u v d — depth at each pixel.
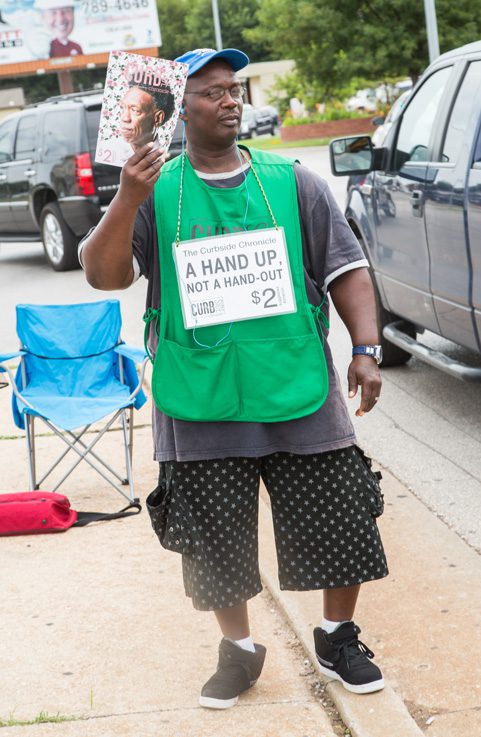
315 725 3.44
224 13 89.81
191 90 3.23
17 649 4.07
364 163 7.66
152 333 3.48
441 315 6.71
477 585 4.37
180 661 3.91
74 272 15.37
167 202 3.34
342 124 47.69
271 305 3.35
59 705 3.65
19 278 15.27
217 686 3.57
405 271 7.20
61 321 6.28
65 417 5.55
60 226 15.15
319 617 4.11
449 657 3.81
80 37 52.56
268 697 3.63
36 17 52.22
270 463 3.46
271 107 58.62
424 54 35.09
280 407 3.34
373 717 3.42
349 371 3.42
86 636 4.15
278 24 37.09
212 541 3.43
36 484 5.94
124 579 4.66
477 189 5.84
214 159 3.34
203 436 3.37
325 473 3.42
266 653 3.94
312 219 3.39
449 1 33.88
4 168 16.06
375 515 3.49
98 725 3.50
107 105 3.07
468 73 6.59
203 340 3.36
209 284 3.34
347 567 3.46
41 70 52.81
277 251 3.34
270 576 4.54
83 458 5.77
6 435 7.14
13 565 4.90
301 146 43.66
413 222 6.90
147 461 6.35
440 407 7.23
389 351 8.26
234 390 3.35
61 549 5.05
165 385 3.38
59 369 6.21
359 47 35.19
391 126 7.66
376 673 3.55
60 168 14.99
